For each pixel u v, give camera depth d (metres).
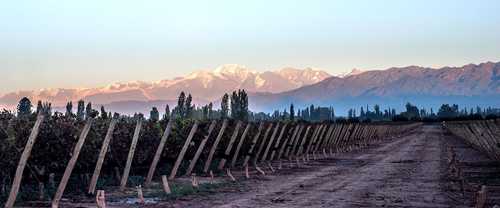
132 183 22.61
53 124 19.97
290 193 21.14
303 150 49.38
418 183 24.69
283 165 36.03
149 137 25.56
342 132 62.09
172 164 29.19
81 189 20.69
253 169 32.62
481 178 26.45
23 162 16.14
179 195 19.98
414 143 71.06
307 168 33.84
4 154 17.95
